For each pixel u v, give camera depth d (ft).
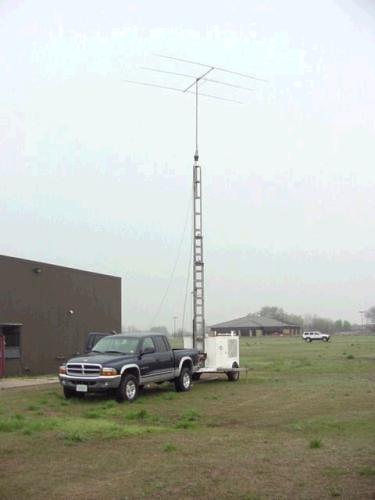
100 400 58.34
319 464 30.09
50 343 101.30
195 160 79.61
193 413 48.26
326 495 24.95
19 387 74.08
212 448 34.45
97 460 31.68
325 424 42.91
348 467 29.40
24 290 95.50
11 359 91.76
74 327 108.78
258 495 25.00
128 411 50.90
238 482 26.99
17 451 34.06
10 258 92.48
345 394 61.46
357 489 25.73
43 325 99.71
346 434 38.96
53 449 34.53
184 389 66.39
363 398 57.98
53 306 102.78
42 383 80.18
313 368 101.30
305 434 39.22
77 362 57.98
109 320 121.80
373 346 222.28
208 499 24.62
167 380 64.49
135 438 37.78
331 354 158.71
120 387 57.06
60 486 26.84
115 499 24.79
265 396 61.00
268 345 262.47
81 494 25.57
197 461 31.12
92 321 114.93
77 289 110.42
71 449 34.53
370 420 44.65
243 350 202.39
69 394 59.62
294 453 32.81
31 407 53.01
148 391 66.85
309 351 183.62
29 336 96.12
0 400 59.26
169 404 55.72
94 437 37.96
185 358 67.10
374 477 27.58
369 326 627.87
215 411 50.70
